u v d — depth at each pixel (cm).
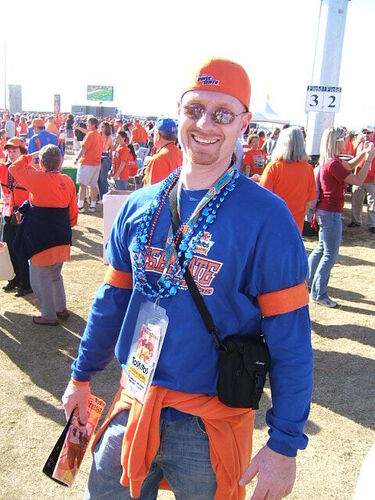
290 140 425
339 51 870
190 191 150
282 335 139
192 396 146
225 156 145
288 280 138
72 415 180
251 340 146
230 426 149
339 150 489
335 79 878
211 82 142
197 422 148
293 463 138
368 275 652
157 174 444
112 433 159
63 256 438
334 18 852
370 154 477
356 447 295
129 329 160
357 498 126
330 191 498
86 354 177
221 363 142
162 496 251
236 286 140
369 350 426
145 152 1529
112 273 172
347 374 383
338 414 328
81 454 179
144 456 148
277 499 138
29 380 356
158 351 147
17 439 290
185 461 150
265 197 142
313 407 336
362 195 934
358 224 957
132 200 166
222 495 147
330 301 530
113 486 160
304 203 438
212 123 141
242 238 138
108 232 635
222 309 142
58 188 417
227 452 146
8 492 249
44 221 421
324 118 907
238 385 141
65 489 254
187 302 144
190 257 142
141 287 154
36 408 322
